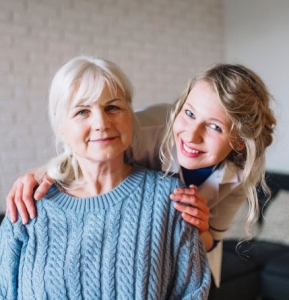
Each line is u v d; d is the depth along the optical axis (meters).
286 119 3.25
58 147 1.05
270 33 3.36
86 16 2.94
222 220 1.39
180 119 1.04
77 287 0.91
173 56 3.43
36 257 0.94
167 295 0.97
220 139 1.00
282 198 2.73
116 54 3.11
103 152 0.92
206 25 3.63
